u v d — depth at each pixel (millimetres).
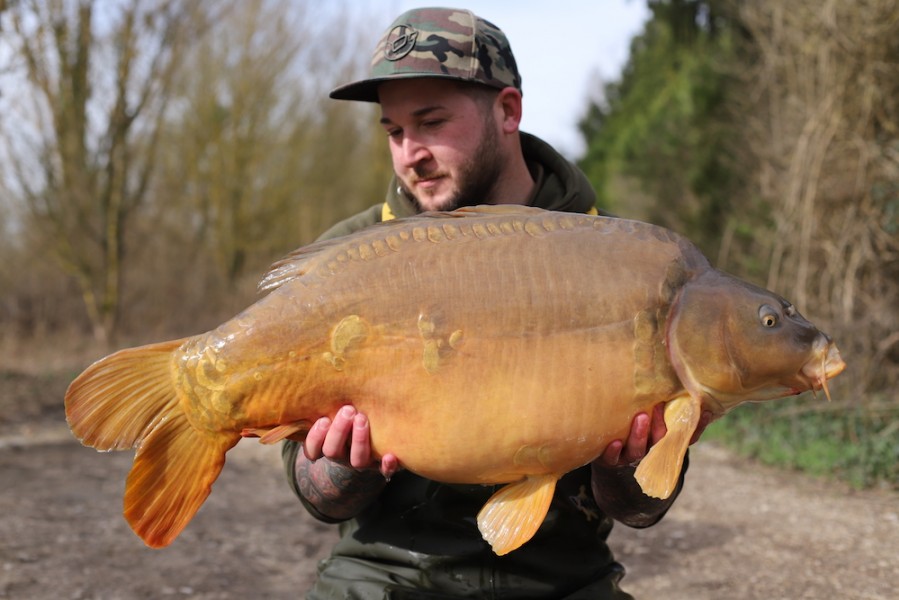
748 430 6703
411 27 2170
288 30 18891
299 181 19922
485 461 1783
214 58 18438
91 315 15195
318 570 2307
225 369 1782
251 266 19156
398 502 2150
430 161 2193
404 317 1774
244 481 6039
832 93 7637
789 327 1811
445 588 2086
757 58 11391
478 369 1766
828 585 3781
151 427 1809
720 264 10414
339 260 1813
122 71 14445
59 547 4434
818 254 7762
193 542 4645
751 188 10781
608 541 4566
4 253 15641
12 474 5992
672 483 1711
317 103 20094
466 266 1795
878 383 6750
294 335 1778
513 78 2268
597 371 1772
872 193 7324
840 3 7617
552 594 2100
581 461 1806
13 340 13969
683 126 14211
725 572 4023
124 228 15430
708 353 1792
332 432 1781
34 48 12922
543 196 2336
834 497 5242
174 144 18078
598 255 1815
